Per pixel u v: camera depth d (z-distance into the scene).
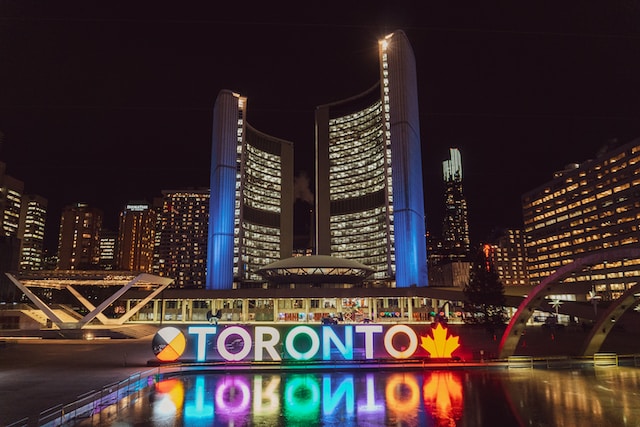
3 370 28.45
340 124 194.38
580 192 159.88
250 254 184.62
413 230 133.62
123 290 58.50
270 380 25.05
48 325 64.75
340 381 24.66
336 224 184.00
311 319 103.06
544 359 30.62
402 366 28.58
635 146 137.25
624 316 57.22
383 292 98.94
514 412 17.50
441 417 16.80
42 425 15.49
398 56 149.00
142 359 33.56
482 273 50.94
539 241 180.00
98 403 19.12
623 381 24.38
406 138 140.75
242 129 175.75
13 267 116.31
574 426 15.55
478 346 43.25
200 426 15.67
